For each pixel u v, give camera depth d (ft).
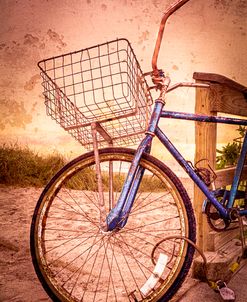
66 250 9.66
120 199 6.44
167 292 6.41
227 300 6.90
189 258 6.47
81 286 8.02
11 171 18.01
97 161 6.48
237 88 8.27
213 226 7.79
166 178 6.63
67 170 6.93
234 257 8.39
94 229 11.68
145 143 6.65
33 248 6.77
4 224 11.80
